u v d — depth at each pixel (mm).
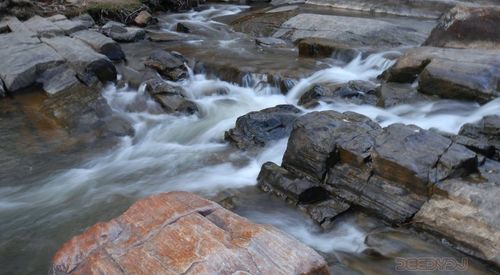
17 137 8773
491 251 5023
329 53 12188
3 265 5504
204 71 11852
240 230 3648
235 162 7801
